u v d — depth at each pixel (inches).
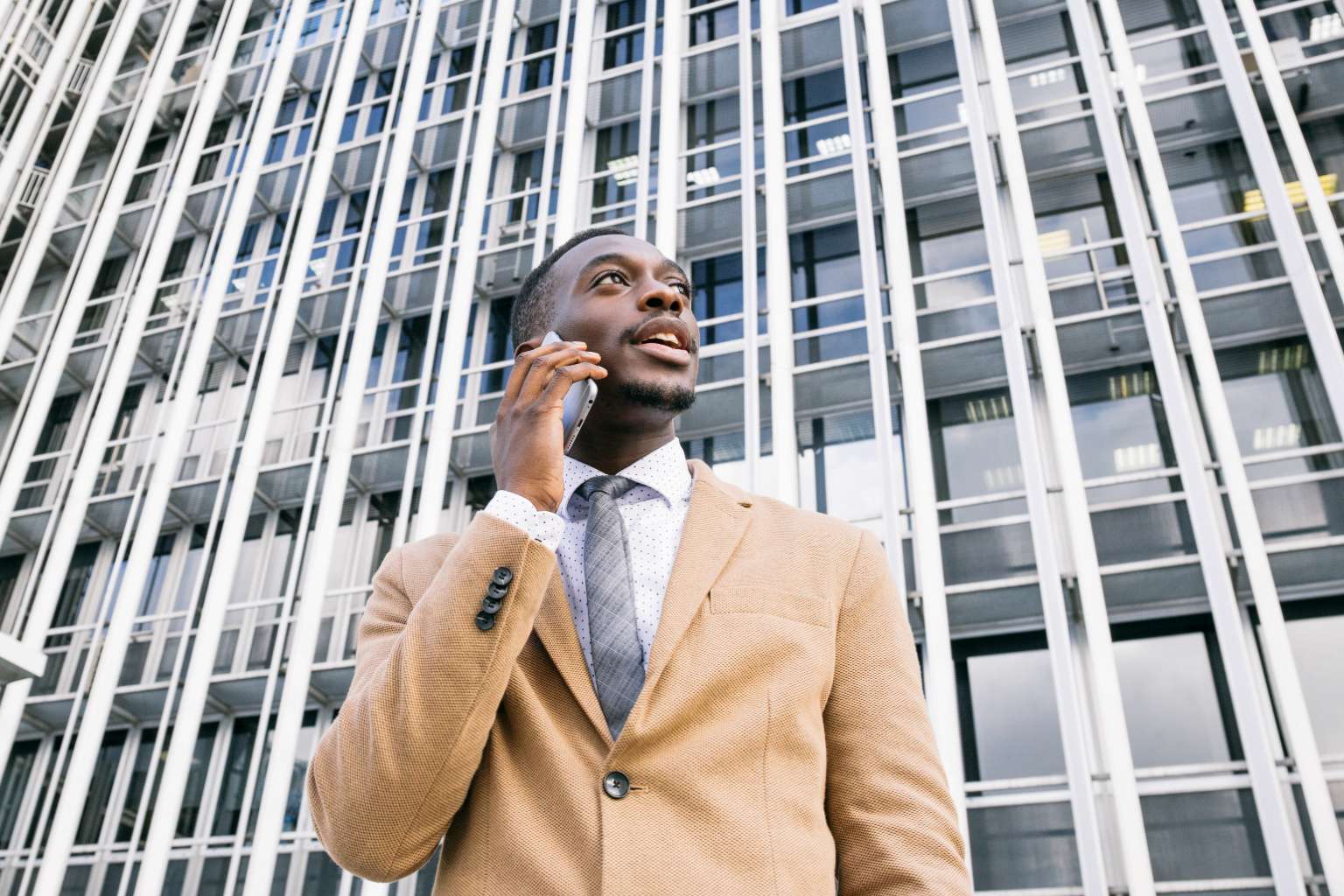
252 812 402.0
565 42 524.7
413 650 51.6
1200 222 382.9
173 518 489.7
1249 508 299.6
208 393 530.9
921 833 52.3
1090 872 271.9
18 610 486.6
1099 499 344.8
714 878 46.5
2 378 577.9
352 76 565.9
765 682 54.0
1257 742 274.5
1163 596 319.9
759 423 365.4
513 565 52.5
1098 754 300.0
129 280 601.3
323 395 505.7
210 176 614.2
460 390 464.8
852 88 427.2
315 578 395.9
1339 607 305.6
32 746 454.9
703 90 499.2
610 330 70.1
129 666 453.1
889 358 384.2
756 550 61.9
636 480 66.9
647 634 57.5
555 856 48.4
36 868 420.2
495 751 53.7
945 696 303.0
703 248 454.3
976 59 454.9
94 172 658.8
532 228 497.4
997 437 367.2
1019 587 329.1
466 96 567.5
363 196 564.4
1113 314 363.6
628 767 49.8
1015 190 382.9
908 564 347.6
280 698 412.2
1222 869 273.9
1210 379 321.7
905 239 381.4
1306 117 394.3
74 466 520.7
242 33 669.9
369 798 50.8
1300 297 335.9
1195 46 424.2
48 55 699.4
